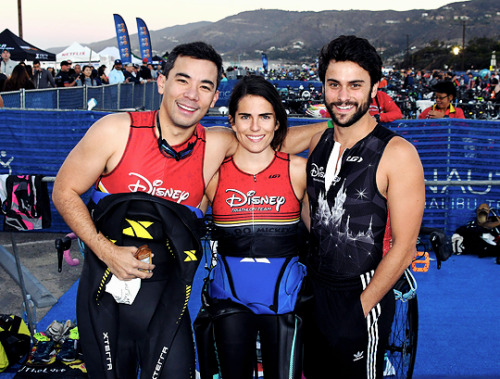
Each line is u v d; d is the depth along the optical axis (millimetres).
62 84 14688
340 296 2418
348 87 2254
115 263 2115
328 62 2289
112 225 2193
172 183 2252
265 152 2424
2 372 3223
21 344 3262
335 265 2422
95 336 2211
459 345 3703
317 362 2559
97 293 2203
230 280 2412
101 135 2166
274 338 2398
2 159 6527
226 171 2441
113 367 2221
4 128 6441
